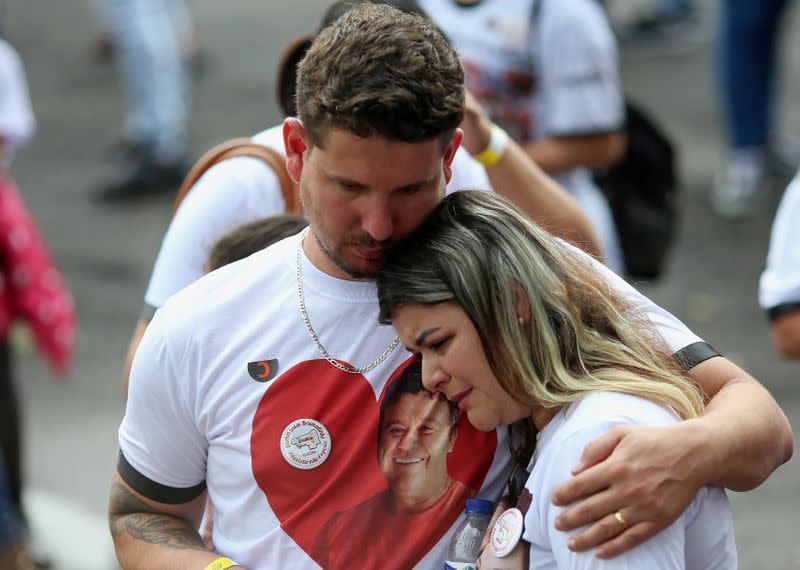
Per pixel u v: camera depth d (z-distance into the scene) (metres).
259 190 4.41
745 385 3.28
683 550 2.96
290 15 20.33
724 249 11.62
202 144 15.09
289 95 4.45
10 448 7.48
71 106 17.05
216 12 20.67
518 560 3.08
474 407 3.13
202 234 4.39
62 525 8.27
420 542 3.26
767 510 7.54
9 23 20.52
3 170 7.70
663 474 2.88
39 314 7.61
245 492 3.32
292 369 3.29
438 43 2.94
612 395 3.04
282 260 3.36
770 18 11.86
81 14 20.89
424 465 3.28
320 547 3.26
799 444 8.24
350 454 3.27
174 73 13.95
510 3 6.36
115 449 9.27
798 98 14.52
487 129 4.43
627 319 3.24
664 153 6.72
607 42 6.50
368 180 2.93
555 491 2.95
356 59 2.85
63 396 10.19
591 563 2.90
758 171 12.22
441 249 3.06
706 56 16.83
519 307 3.05
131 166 14.09
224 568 3.29
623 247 6.80
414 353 3.27
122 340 11.12
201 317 3.33
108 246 12.95
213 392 3.31
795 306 5.03
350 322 3.28
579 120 6.41
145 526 3.50
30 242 7.60
